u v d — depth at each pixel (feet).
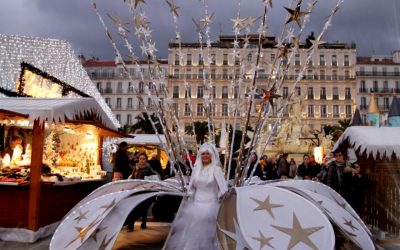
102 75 208.85
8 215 20.56
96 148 34.27
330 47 200.95
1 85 31.40
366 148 25.64
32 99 23.72
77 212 15.69
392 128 27.99
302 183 17.51
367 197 25.61
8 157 25.79
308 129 81.61
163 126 17.46
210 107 17.90
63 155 30.89
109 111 50.90
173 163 17.57
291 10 15.24
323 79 199.21
